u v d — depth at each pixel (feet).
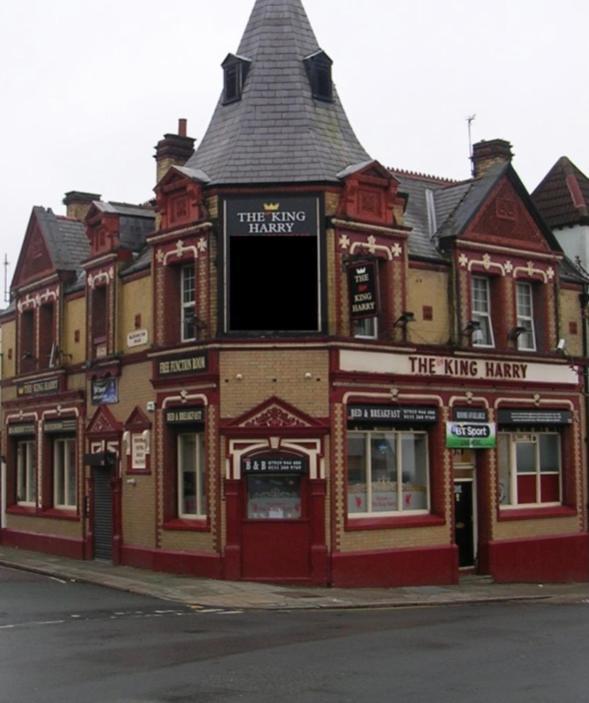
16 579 79.36
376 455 77.97
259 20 84.02
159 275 80.59
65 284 98.17
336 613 61.77
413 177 94.58
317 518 73.00
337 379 73.92
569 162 103.40
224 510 74.08
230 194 75.36
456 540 83.10
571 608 66.64
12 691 36.94
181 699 35.32
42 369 100.37
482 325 86.69
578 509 91.30
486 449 84.53
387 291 78.54
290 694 36.11
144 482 82.58
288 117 78.64
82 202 111.34
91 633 51.13
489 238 85.97
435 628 53.67
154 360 80.38
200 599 65.51
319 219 74.79
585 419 92.99
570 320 93.45
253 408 73.61
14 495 107.04
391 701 34.86
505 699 35.09
